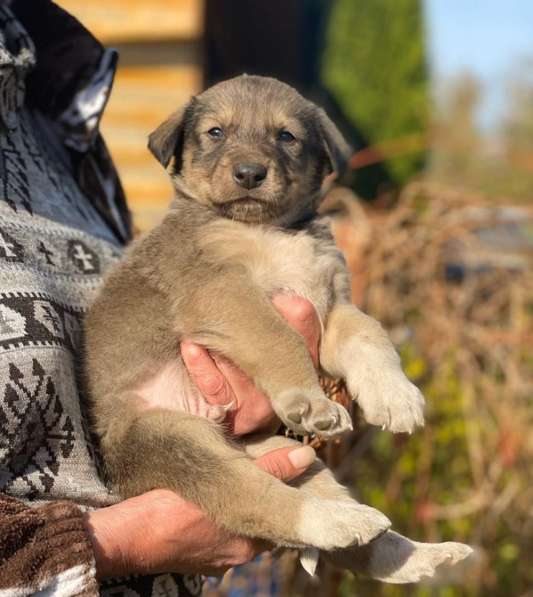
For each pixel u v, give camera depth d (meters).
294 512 0.73
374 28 4.70
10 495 0.69
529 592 1.17
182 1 1.74
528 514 1.14
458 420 1.13
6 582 0.63
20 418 0.69
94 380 0.80
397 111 4.64
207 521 0.74
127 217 0.92
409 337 1.13
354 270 1.13
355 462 1.10
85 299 0.81
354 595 1.16
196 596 0.79
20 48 0.78
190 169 0.92
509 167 3.17
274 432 0.84
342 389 0.84
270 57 4.31
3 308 0.71
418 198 1.22
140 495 0.75
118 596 0.73
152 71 1.75
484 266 1.17
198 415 0.80
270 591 1.09
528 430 1.12
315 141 0.94
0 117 0.77
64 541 0.65
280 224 0.89
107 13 1.74
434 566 0.79
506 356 1.13
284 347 0.79
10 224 0.76
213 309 0.81
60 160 0.86
